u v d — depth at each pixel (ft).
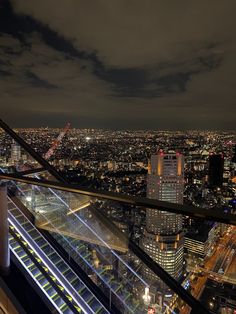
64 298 9.01
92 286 10.00
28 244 10.25
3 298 7.44
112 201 4.74
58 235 11.25
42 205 11.43
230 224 3.45
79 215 11.66
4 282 7.54
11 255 8.76
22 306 7.41
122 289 10.10
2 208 7.35
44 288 8.89
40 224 11.15
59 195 11.63
